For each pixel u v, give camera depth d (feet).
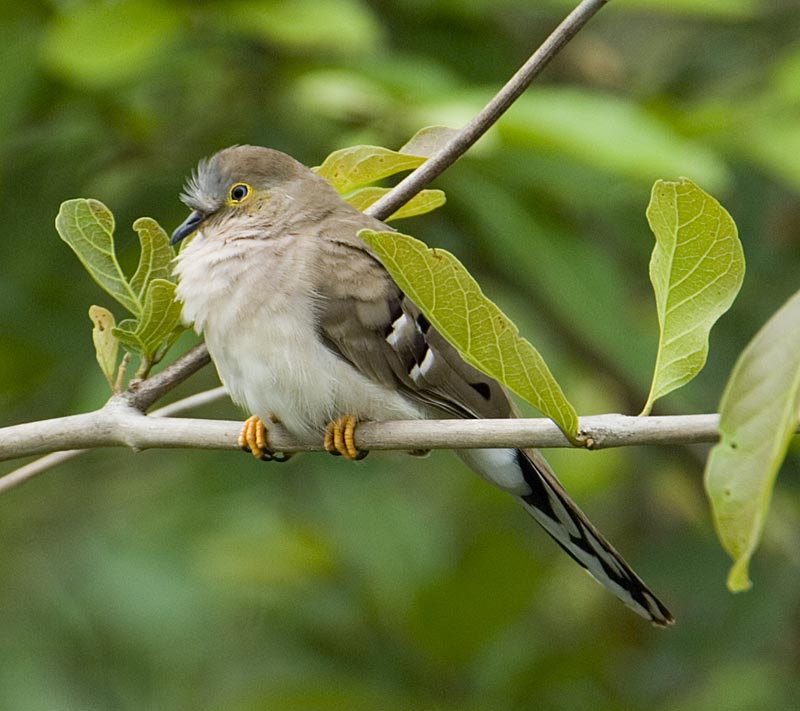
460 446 20.71
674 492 45.21
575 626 43.11
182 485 41.70
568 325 37.35
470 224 37.06
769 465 15.08
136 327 23.47
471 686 38.96
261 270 25.73
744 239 39.24
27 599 41.32
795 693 39.17
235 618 41.47
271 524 42.52
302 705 38.06
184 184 36.68
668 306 19.35
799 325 15.39
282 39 30.89
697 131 34.94
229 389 26.05
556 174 34.55
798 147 34.27
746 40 43.47
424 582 39.27
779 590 40.45
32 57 33.73
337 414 25.32
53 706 39.34
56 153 37.40
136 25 30.48
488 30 38.68
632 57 45.24
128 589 40.37
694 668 40.42
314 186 27.25
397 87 31.53
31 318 36.83
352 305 25.46
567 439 19.25
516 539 41.06
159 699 40.11
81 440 22.86
